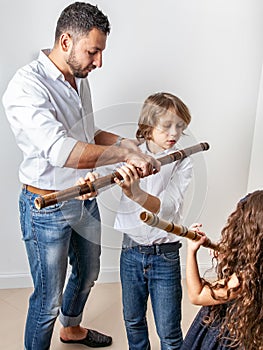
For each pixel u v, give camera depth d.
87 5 1.41
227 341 1.28
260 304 1.22
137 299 1.61
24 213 1.60
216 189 2.33
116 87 2.06
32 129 1.40
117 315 2.11
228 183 2.33
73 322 1.87
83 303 1.86
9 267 2.24
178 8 1.99
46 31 1.91
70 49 1.43
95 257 1.76
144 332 1.67
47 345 1.74
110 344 1.93
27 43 1.91
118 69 2.03
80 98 1.60
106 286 2.31
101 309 2.14
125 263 1.57
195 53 2.07
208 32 2.05
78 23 1.38
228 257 1.28
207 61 2.09
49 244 1.57
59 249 1.58
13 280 2.25
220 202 2.36
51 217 1.53
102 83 2.04
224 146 2.26
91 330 1.94
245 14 2.05
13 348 1.87
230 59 2.11
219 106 2.18
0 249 2.20
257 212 1.22
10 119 1.47
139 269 1.55
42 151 1.40
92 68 1.48
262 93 2.16
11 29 1.88
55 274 1.62
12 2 1.85
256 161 2.25
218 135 2.23
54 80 1.50
